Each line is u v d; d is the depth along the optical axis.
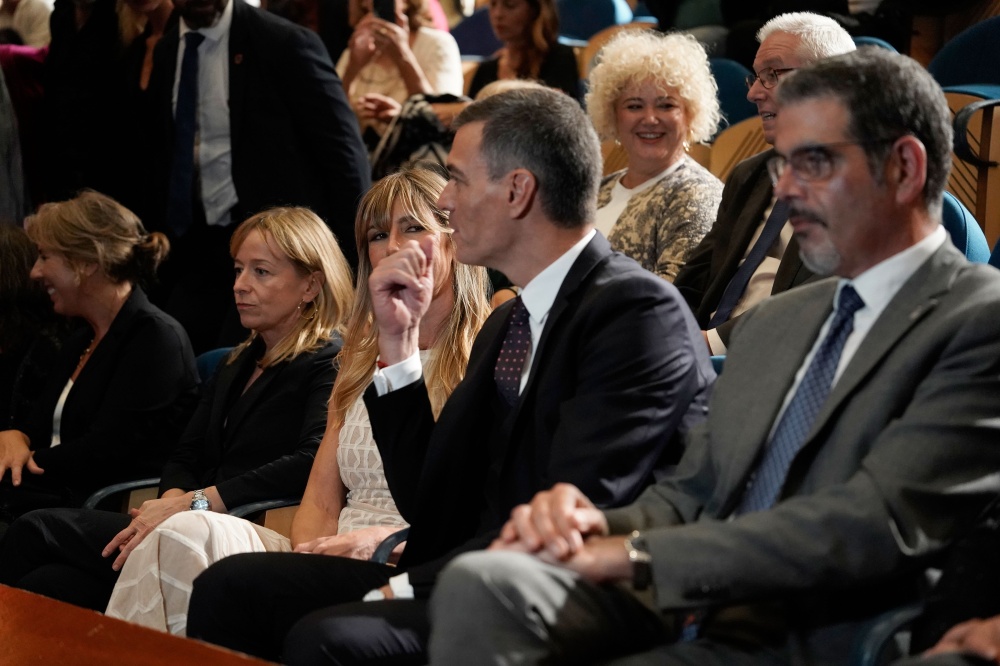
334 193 8.85
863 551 3.30
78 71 9.98
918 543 3.30
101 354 7.24
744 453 3.76
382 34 9.98
